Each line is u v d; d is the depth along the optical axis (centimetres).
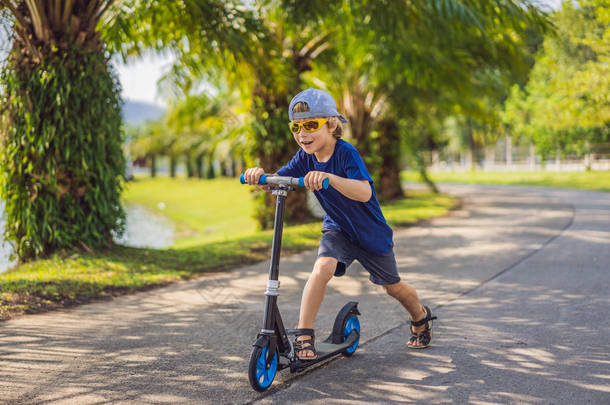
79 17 722
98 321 464
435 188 2273
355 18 1083
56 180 717
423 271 671
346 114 1661
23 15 708
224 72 1102
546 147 3659
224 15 843
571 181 2834
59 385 319
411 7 917
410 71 1245
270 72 1023
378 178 1845
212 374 337
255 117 1175
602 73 1625
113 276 637
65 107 712
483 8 881
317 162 335
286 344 321
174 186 4744
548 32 941
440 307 500
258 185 331
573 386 311
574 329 421
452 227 1105
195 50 881
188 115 1403
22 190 723
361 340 404
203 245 909
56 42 714
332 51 1292
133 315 485
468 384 316
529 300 516
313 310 323
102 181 759
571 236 909
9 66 711
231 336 420
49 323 458
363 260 348
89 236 752
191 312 496
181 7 798
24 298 531
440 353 371
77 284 592
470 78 1277
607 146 3609
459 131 4219
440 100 1555
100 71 741
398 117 1884
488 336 408
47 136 704
